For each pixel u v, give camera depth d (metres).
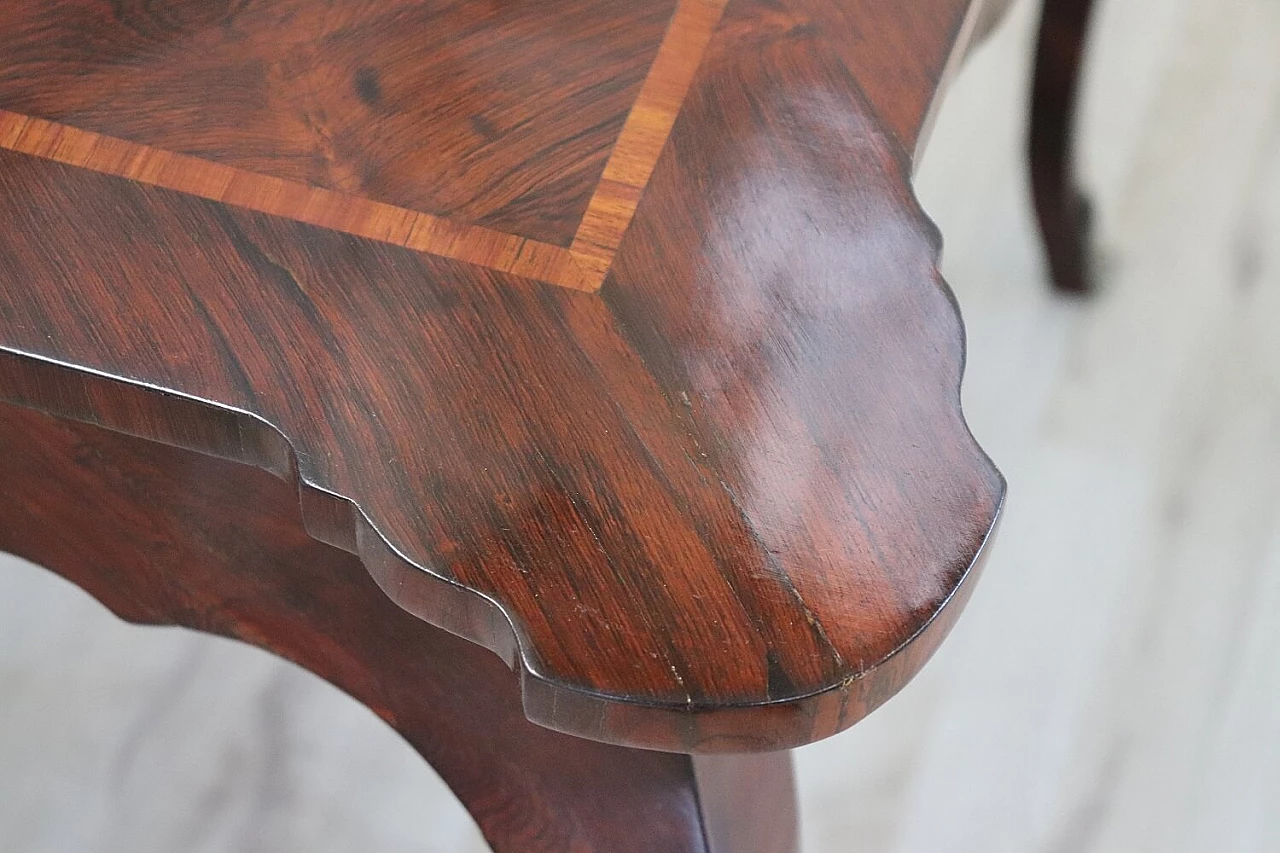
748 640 0.71
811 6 0.84
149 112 0.81
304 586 0.85
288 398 0.75
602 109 0.81
